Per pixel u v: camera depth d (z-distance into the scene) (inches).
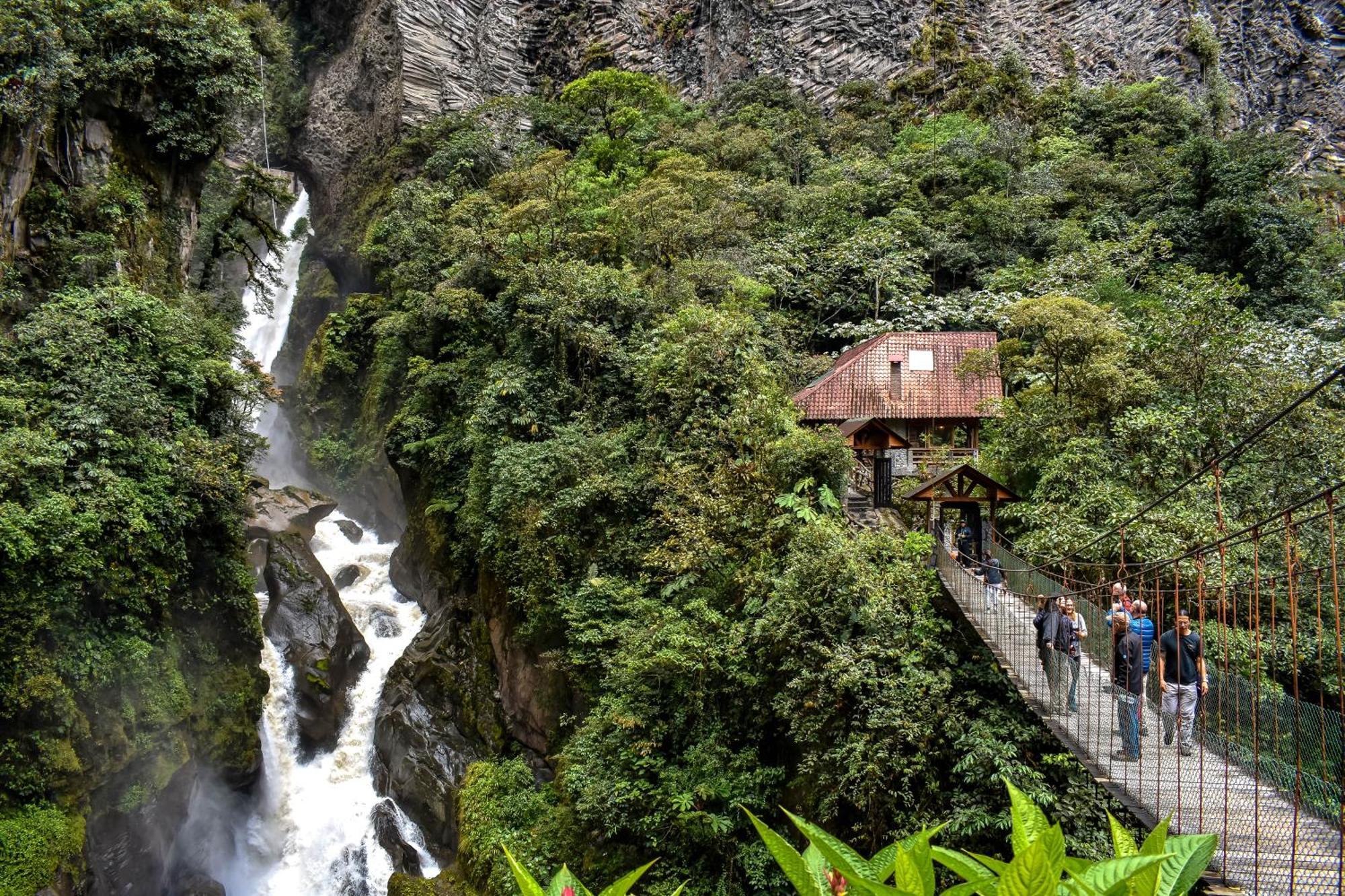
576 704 927.7
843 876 124.0
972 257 1592.0
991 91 2228.1
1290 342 995.9
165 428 941.2
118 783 805.2
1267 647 732.7
